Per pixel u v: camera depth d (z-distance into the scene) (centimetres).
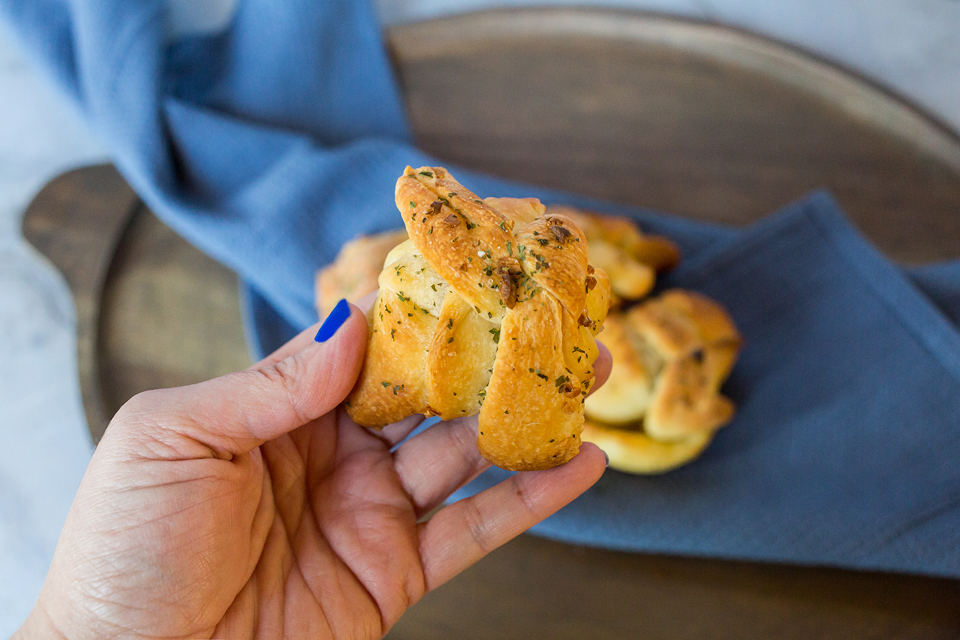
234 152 41
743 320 37
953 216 41
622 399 34
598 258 35
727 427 35
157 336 39
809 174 42
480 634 33
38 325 42
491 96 45
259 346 38
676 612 33
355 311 27
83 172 43
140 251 41
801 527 33
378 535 29
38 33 40
